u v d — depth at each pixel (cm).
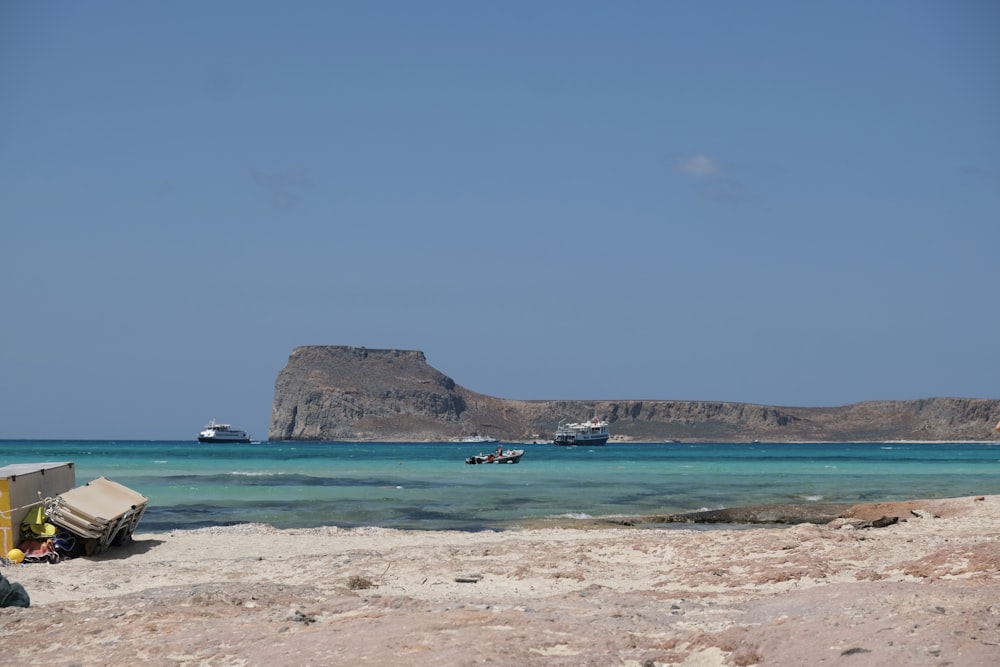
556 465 10775
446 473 8488
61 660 1307
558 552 2423
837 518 3819
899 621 1181
